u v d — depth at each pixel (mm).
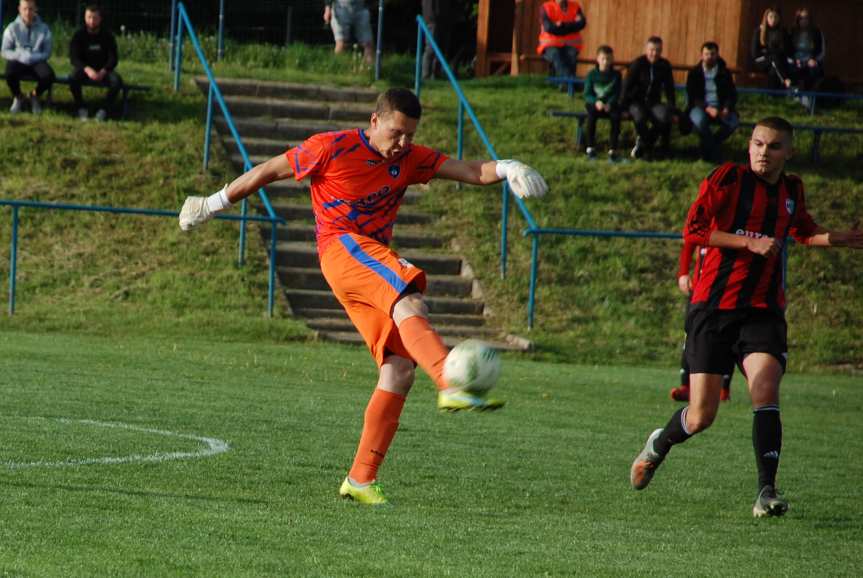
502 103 76750
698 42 82562
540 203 65062
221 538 15664
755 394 20562
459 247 61688
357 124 72312
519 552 15961
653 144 71000
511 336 53969
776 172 21094
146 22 90688
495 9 96562
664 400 40219
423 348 17375
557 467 24891
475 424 31219
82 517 16484
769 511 20250
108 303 53281
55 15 89188
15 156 62344
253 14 92000
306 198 64562
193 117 69500
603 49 69812
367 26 84375
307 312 55594
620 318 57156
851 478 26016
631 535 18000
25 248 56781
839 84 81688
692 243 20734
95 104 69812
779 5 84000
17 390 31359
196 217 19281
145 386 34312
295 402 33000
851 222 67875
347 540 16062
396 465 23812
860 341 57375
